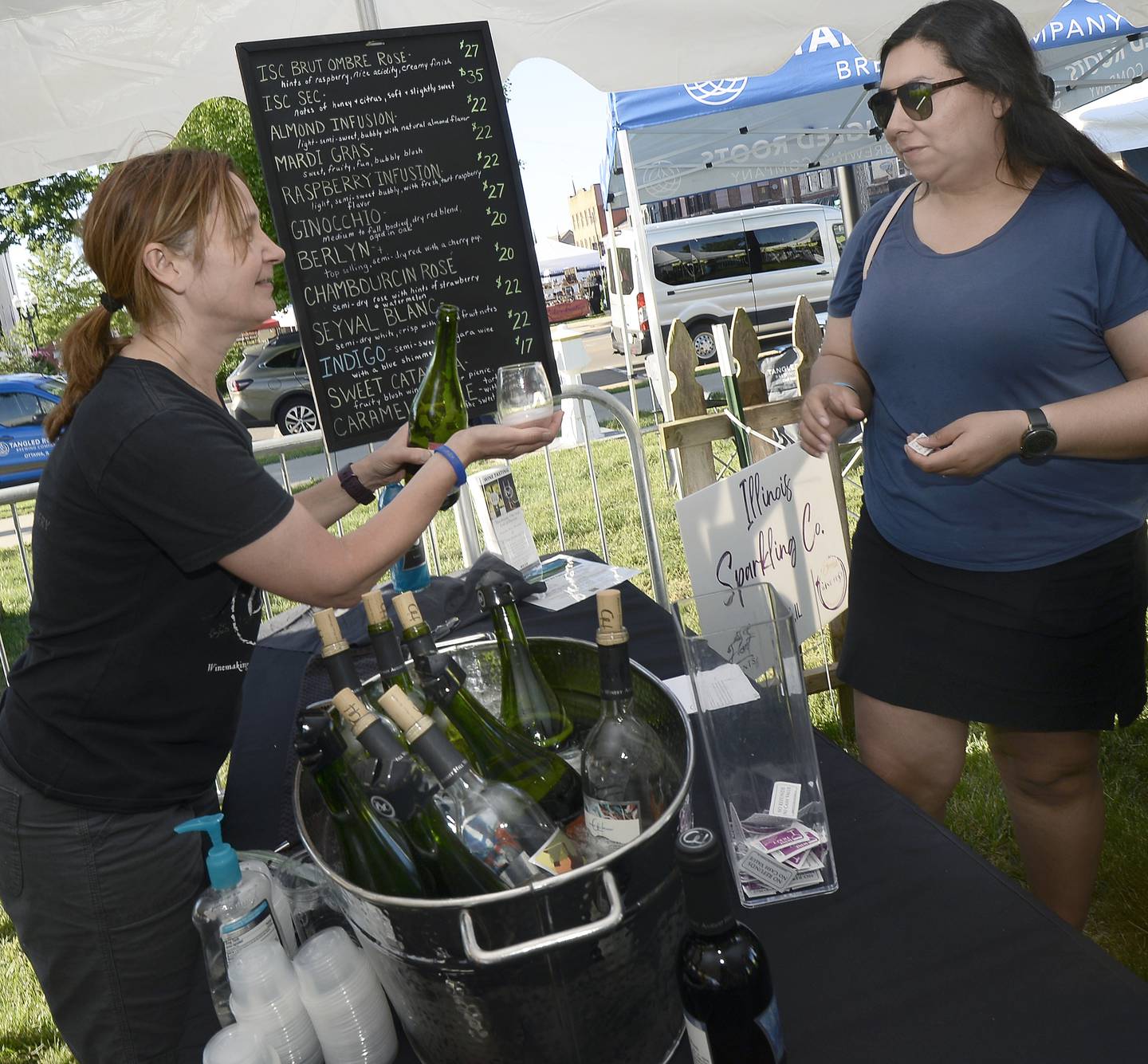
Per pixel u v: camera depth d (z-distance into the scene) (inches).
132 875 52.1
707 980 26.5
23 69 88.2
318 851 33.2
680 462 110.9
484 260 80.0
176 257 47.7
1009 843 101.0
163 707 51.1
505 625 43.0
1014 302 58.8
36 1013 99.9
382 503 73.0
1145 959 82.5
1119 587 63.4
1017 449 56.6
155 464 44.4
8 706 53.7
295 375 456.4
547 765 38.9
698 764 48.0
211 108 336.2
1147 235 55.7
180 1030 55.8
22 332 507.8
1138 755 112.1
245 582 50.6
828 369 72.3
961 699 65.9
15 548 279.4
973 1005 32.0
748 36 99.9
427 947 26.9
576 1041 28.2
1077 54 235.5
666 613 71.0
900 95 56.8
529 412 55.3
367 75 75.7
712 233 455.2
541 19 94.8
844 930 36.5
